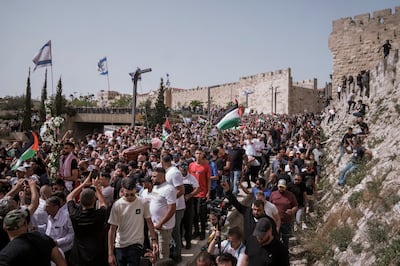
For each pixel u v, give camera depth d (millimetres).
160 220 6699
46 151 11617
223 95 71625
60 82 51250
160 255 6766
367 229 8305
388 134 13125
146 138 16828
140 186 8266
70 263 5465
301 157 13539
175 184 7289
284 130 26438
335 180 14453
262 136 17391
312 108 62812
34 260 3973
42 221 6125
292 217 8555
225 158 12195
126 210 5789
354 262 7941
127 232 5789
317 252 9430
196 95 76625
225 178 11680
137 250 5805
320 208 12641
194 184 8422
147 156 12219
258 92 64062
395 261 6809
